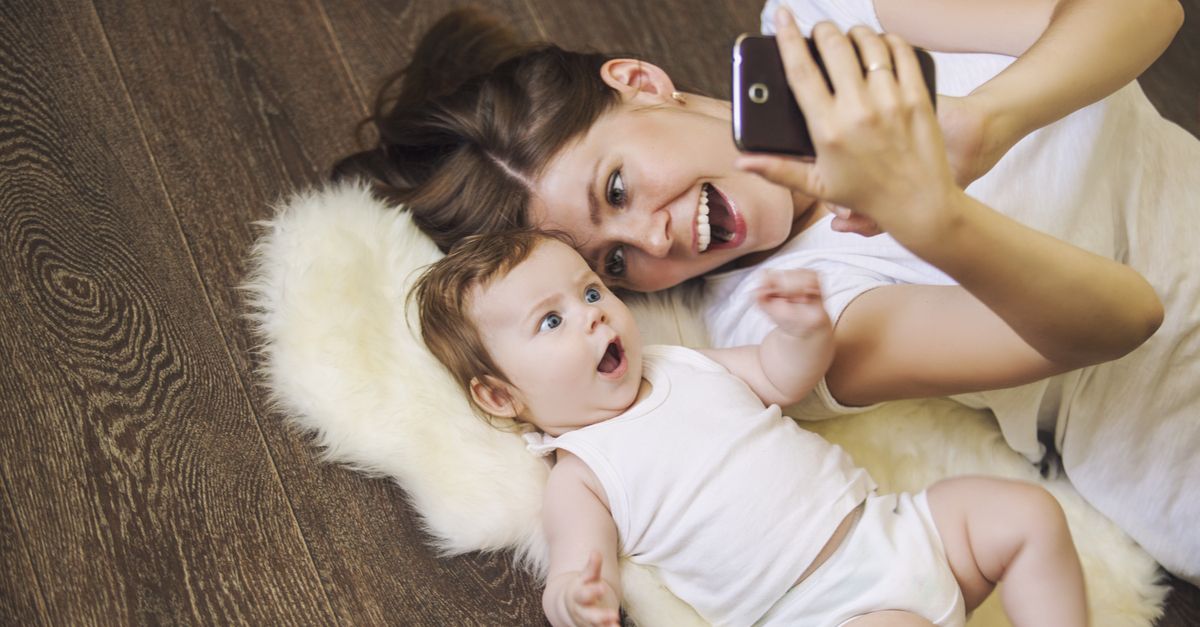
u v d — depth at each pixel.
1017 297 0.83
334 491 1.20
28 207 1.35
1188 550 1.21
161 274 1.33
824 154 0.72
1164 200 1.18
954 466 1.26
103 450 1.19
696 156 1.18
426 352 1.23
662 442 1.08
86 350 1.26
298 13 1.61
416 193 1.32
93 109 1.46
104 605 1.11
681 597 1.09
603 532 1.07
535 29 1.67
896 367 1.09
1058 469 1.30
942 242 0.76
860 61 0.73
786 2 1.35
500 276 1.14
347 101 1.55
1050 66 1.02
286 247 1.29
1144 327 0.89
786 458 1.06
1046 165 1.14
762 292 1.02
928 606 1.00
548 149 1.21
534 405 1.15
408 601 1.15
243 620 1.12
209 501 1.18
